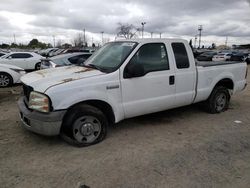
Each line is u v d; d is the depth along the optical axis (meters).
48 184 3.18
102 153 4.02
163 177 3.34
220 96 6.28
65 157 3.88
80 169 3.53
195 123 5.53
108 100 4.31
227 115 6.16
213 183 3.21
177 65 5.14
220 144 4.41
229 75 6.25
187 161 3.77
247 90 9.72
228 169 3.56
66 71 4.62
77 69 4.71
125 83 4.46
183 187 3.12
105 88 4.26
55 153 4.01
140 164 3.68
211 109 6.16
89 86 4.10
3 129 5.03
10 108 6.67
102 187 3.12
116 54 4.79
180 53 5.21
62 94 3.89
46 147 4.22
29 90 4.18
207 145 4.37
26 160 3.78
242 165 3.68
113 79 4.34
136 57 4.59
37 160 3.78
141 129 5.12
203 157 3.91
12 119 5.67
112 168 3.56
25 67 15.88
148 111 4.89
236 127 5.31
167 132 4.97
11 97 8.18
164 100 5.02
